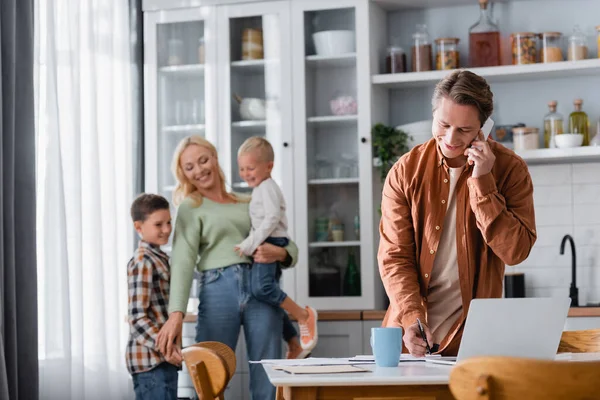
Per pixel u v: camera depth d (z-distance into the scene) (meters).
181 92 5.57
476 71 5.22
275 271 4.43
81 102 4.97
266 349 4.36
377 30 5.47
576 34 5.20
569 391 1.68
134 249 5.46
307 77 5.39
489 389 1.74
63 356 4.55
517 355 2.26
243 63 5.48
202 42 5.54
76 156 4.75
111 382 5.07
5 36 4.17
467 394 1.77
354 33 5.33
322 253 5.30
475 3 5.51
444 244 3.10
